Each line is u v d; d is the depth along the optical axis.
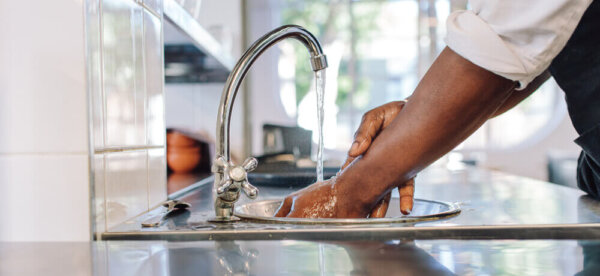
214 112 2.06
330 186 0.81
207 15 2.28
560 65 0.89
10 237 0.63
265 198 1.09
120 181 0.71
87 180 0.62
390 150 0.75
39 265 0.45
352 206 0.79
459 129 0.71
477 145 5.82
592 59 0.84
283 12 6.04
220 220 0.73
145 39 0.83
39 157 0.63
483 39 0.64
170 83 1.67
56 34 0.62
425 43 5.61
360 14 6.06
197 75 1.91
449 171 1.96
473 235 0.61
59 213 0.63
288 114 5.73
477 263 0.45
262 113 5.47
